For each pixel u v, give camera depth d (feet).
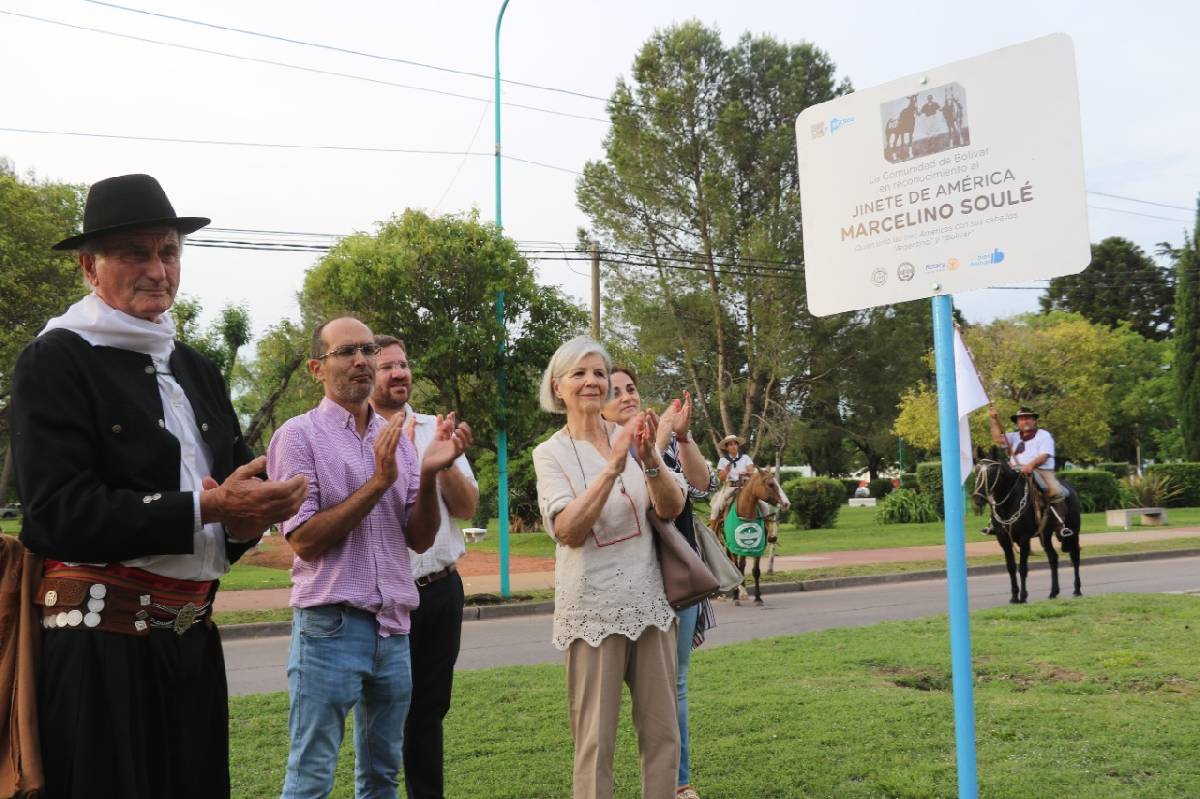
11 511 123.65
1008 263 10.86
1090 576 55.67
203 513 8.30
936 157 11.42
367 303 51.06
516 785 16.29
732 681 24.23
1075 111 10.50
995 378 125.08
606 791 11.92
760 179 122.42
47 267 85.30
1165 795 15.06
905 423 119.96
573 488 12.51
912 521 105.91
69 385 8.34
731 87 123.85
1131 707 20.54
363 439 12.27
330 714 11.28
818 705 21.18
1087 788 15.43
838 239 12.30
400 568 12.05
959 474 11.22
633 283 120.98
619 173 123.03
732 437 49.34
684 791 15.28
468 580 56.90
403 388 16.06
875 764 16.97
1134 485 118.93
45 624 8.38
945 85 11.37
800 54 125.80
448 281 51.57
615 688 12.05
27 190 84.02
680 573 12.32
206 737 9.04
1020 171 10.81
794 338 118.42
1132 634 29.12
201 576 8.94
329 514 11.16
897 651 27.61
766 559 66.33
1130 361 189.16
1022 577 42.70
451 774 16.96
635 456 13.07
